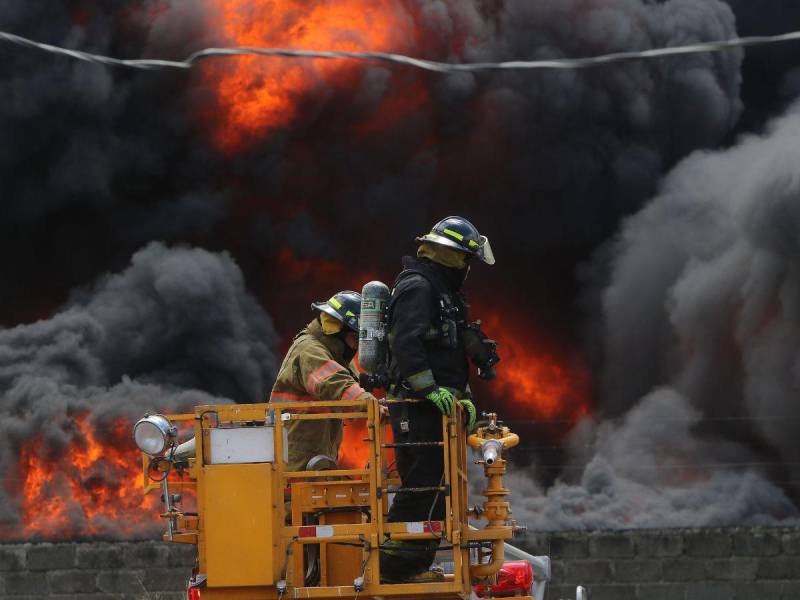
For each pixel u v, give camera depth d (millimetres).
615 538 27422
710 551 27234
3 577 26484
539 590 19672
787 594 26938
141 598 25781
